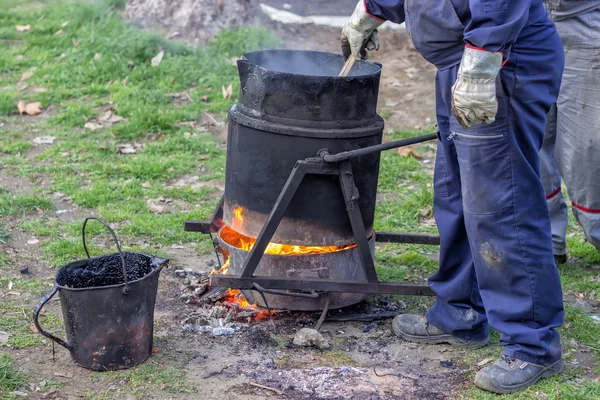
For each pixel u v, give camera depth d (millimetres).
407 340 3805
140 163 6074
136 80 7750
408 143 3568
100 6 9234
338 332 3889
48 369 3455
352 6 9266
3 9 10195
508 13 2928
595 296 4293
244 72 3684
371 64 3979
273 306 3918
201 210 5367
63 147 6441
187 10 8602
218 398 3271
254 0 8789
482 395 3340
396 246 4961
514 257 3277
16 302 4070
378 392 3342
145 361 3541
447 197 3604
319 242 3752
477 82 2982
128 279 3631
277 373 3473
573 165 4316
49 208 5324
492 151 3182
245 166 3727
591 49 4102
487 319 3654
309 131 3570
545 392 3354
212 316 3982
